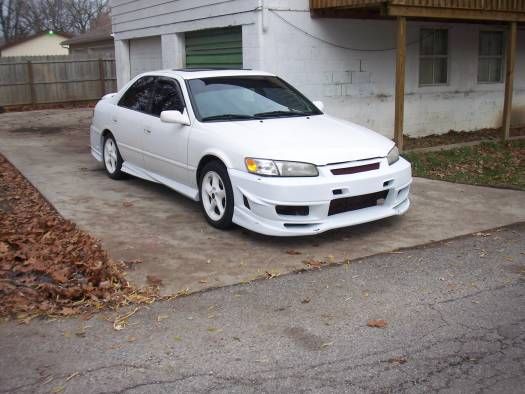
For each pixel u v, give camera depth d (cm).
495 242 587
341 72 1155
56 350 378
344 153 573
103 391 332
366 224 645
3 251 545
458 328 406
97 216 673
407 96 1281
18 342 388
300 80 1104
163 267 516
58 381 342
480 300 451
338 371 352
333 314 428
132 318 421
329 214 562
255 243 580
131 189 805
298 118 677
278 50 1065
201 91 687
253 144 574
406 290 470
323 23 1108
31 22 5544
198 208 707
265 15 1036
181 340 390
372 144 608
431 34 1305
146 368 356
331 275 501
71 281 481
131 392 331
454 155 1081
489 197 764
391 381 341
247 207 572
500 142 1226
